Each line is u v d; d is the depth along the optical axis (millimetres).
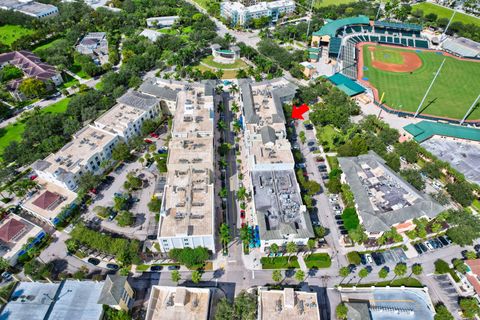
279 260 166250
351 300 150500
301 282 157250
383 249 171750
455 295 153000
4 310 139375
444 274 160625
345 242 174625
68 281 149625
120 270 156625
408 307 147375
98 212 181375
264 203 178625
